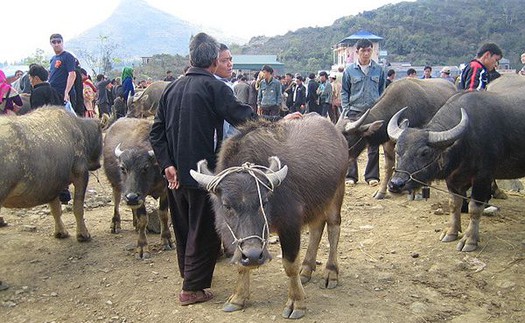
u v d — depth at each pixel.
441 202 7.91
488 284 5.19
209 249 4.70
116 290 5.15
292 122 4.94
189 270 4.71
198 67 4.70
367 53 8.84
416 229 6.79
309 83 17.70
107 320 4.59
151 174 5.74
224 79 5.45
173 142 4.64
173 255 6.04
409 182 5.75
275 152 4.36
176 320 4.50
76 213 6.39
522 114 6.16
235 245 3.91
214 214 4.51
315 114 5.51
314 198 4.52
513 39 69.56
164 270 5.59
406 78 8.69
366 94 8.94
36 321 4.59
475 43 70.31
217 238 4.71
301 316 4.42
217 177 3.91
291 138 4.64
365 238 6.53
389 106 8.24
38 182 5.57
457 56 66.69
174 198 4.86
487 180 6.00
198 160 4.57
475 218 5.99
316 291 4.99
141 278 5.40
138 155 5.64
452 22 80.25
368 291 5.02
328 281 5.08
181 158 4.56
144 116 13.98
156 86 13.88
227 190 3.82
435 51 67.81
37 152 5.51
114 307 4.82
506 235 6.38
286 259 4.31
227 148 4.33
